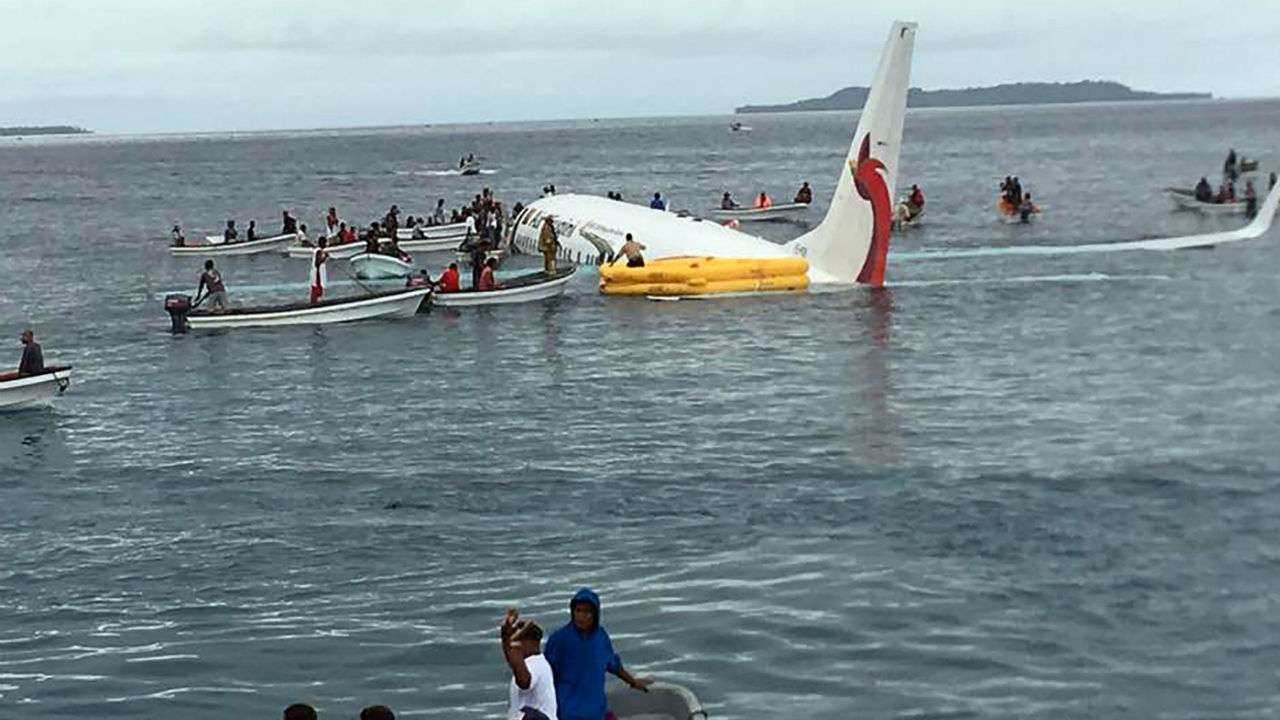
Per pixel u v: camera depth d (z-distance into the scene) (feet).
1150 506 80.18
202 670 59.62
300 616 65.77
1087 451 93.50
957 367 126.11
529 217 222.07
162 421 113.50
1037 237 248.93
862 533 76.33
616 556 73.56
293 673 59.06
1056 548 72.95
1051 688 55.77
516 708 41.01
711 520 79.71
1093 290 174.29
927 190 391.65
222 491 90.12
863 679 57.00
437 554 74.90
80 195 500.74
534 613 65.16
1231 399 109.60
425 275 171.12
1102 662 58.23
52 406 120.98
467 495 86.84
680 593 67.41
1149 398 110.83
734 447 97.60
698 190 445.78
